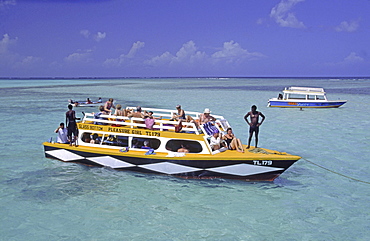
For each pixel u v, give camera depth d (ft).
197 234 26.48
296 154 50.90
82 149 42.27
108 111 51.62
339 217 29.71
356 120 86.69
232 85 367.04
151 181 38.27
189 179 39.04
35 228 27.22
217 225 28.04
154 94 197.57
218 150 39.29
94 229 27.14
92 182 37.73
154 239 25.67
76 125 43.70
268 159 36.86
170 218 29.22
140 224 28.07
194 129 40.09
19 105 124.47
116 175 40.06
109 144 43.14
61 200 32.76
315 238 26.02
